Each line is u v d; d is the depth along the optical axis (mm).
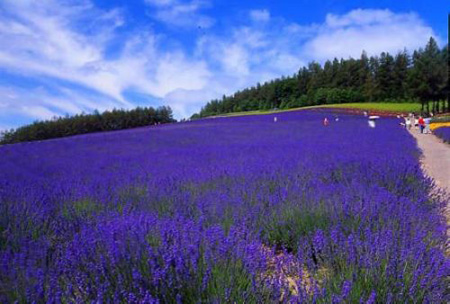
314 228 3682
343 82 95250
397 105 63094
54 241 3643
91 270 2627
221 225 3740
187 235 3053
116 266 2611
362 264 2686
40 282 2441
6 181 6945
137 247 2803
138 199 5258
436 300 2365
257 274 2580
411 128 28031
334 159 8227
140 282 2436
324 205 4246
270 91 106375
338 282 2533
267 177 6223
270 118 43438
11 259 2973
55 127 61281
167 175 7148
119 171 8562
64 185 6289
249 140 18484
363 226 3709
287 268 2916
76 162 11688
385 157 8180
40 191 5648
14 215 4129
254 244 2971
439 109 55719
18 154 16578
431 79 50156
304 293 2453
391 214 3928
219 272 2521
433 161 10586
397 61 73250
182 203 4734
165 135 24109
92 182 6668
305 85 104562
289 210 4109
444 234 3502
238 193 5062
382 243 2898
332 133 21281
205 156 11320
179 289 2383
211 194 5094
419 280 2477
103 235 3148
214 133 24750
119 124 67375
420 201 4742
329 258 2898
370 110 53000
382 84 75875
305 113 50562
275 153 10734
